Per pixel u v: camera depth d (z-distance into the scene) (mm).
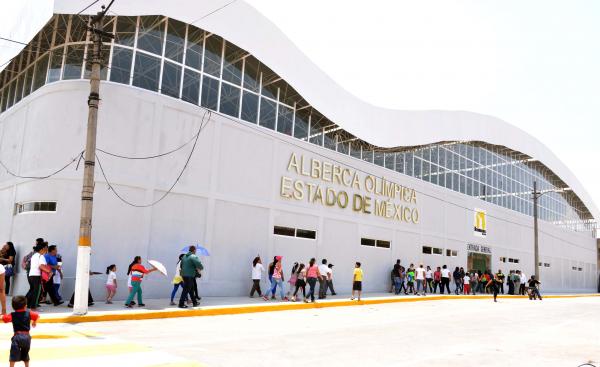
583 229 57062
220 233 19562
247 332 11531
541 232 46938
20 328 6328
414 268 27984
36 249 13281
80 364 7305
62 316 11945
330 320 14719
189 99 19484
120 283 16453
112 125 16953
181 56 19500
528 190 46156
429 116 32438
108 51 17703
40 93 17500
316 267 19484
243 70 21734
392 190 29172
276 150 22281
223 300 17953
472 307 21625
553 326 15195
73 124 16703
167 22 19203
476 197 38125
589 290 56469
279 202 22094
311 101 23844
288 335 11289
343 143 26766
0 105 22406
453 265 33906
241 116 21359
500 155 42562
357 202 26547
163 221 17797
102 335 10203
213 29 19781
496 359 9203
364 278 26500
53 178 16453
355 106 26719
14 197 17953
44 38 18750
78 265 12516
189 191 18594
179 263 15820
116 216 16688
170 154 18203
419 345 10578
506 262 40594
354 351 9523
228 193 19969
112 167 16781
